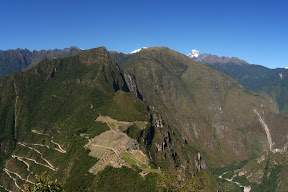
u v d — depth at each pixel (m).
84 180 158.75
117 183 148.38
